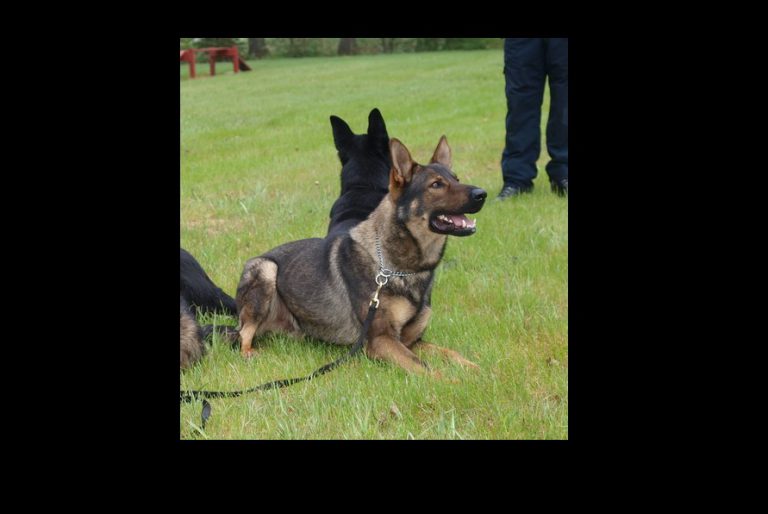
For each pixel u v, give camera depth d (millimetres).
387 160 7016
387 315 4785
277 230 7922
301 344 5262
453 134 14609
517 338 5086
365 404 4066
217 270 6699
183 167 12312
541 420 3887
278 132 16031
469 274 6410
